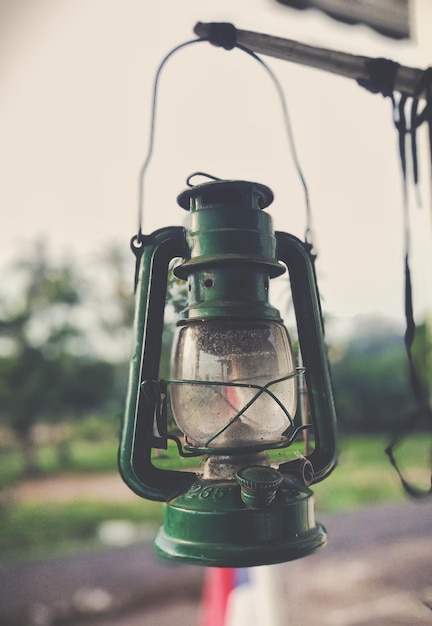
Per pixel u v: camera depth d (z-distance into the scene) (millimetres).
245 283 500
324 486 3561
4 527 2783
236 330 495
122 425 513
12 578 2070
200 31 507
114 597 1847
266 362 494
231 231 496
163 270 515
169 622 1652
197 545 471
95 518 2947
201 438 496
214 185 500
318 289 541
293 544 472
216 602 881
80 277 4617
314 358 528
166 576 2033
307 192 543
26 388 4297
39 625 1679
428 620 1515
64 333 4477
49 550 2404
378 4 746
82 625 1672
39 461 4379
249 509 471
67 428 4547
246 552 461
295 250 535
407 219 534
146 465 507
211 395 491
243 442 490
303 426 504
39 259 4641
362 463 4094
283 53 515
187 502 486
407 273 529
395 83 522
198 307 500
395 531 2537
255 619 846
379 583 1840
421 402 524
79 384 4500
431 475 533
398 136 537
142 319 505
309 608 1640
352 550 2271
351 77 532
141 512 3078
